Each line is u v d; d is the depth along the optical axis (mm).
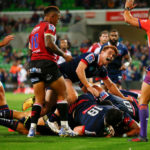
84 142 13781
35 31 15578
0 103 16969
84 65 16453
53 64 15336
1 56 75938
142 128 13992
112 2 79812
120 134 15602
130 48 68562
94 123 15250
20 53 72562
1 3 89938
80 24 76875
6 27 81312
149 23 14133
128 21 14414
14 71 64125
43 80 15398
